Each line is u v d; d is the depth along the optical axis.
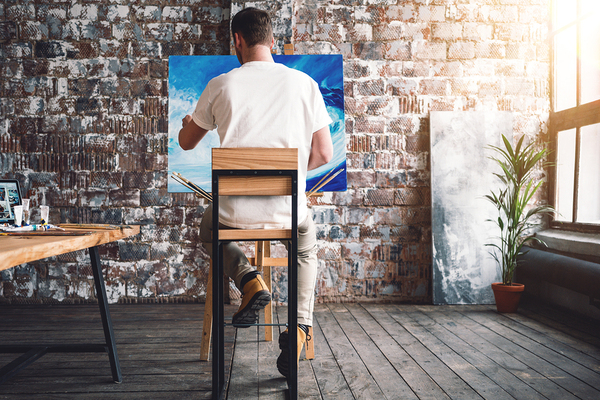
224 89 1.49
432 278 3.31
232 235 1.38
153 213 3.33
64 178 3.32
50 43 3.31
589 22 3.00
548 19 3.44
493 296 3.30
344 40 3.37
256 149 1.38
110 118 3.33
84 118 3.33
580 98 3.11
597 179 2.91
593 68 2.96
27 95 3.31
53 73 3.31
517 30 3.43
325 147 1.63
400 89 3.39
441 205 3.33
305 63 3.29
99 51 3.33
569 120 3.20
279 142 1.48
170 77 3.27
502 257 3.15
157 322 2.78
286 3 3.26
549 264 2.97
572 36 3.18
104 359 2.11
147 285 3.33
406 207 3.39
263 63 1.54
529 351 2.22
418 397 1.67
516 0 3.42
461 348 2.26
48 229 1.54
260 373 1.92
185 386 1.78
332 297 3.36
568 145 3.24
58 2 3.31
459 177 3.35
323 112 1.60
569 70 3.23
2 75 3.31
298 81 1.53
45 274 3.30
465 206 3.34
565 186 3.26
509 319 2.86
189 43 3.34
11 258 0.90
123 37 3.33
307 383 1.80
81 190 3.32
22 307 3.19
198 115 1.59
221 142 1.50
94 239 1.40
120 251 3.32
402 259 3.38
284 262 2.31
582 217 3.06
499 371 1.94
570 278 2.73
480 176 3.35
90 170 3.33
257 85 1.49
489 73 3.42
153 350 2.25
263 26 1.56
